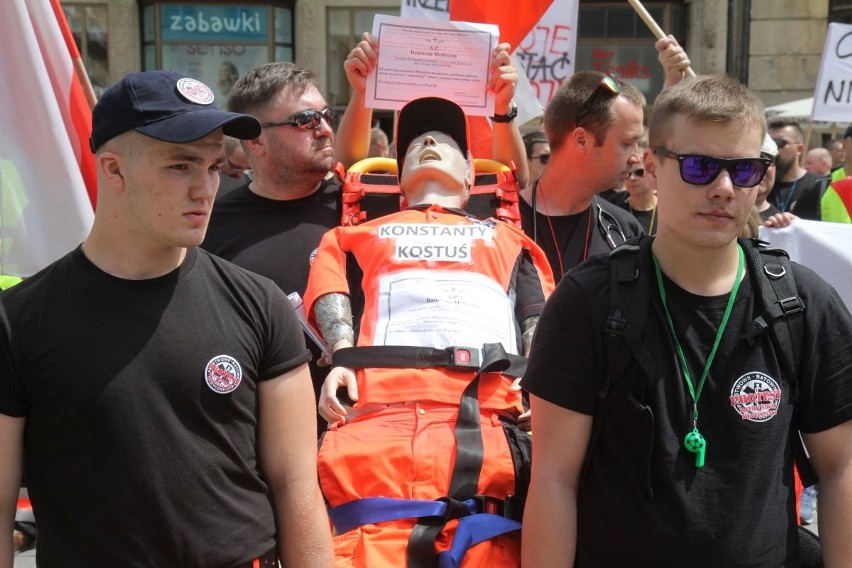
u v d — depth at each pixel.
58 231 3.81
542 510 2.25
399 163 3.59
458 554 2.47
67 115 3.93
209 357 2.06
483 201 3.60
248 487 2.13
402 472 2.67
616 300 2.20
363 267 3.20
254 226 3.62
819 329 2.20
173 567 2.01
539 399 2.29
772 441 2.15
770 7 13.36
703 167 2.13
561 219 3.80
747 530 2.12
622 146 3.65
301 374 2.24
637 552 2.16
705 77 2.24
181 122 1.96
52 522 2.02
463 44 3.72
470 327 2.98
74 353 1.98
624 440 2.21
